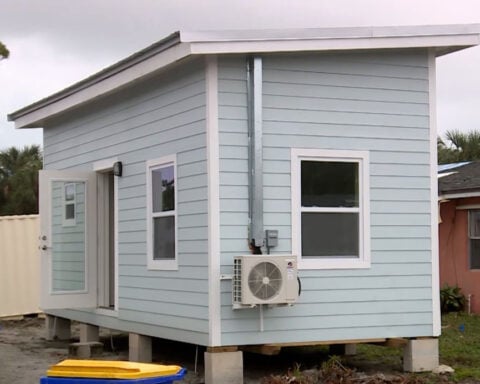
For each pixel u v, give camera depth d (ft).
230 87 30.45
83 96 38.45
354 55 32.35
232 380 29.81
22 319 55.67
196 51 29.19
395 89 32.96
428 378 31.24
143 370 19.60
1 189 101.76
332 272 31.60
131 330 36.35
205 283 30.30
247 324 30.19
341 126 32.07
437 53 33.83
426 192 33.27
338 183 32.12
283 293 29.55
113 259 41.45
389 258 32.53
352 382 29.68
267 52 30.32
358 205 32.30
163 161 33.63
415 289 32.81
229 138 30.37
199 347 39.27
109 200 41.22
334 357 32.04
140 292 35.60
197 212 30.99
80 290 40.29
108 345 41.81
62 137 44.29
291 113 31.35
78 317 42.34
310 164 31.71
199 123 30.94
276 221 30.91
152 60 31.94
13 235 55.98
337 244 31.94
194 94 31.30
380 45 31.50
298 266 31.04
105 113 39.11
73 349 37.73
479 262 54.34
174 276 32.68
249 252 30.40
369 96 32.53
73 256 40.45
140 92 35.65
